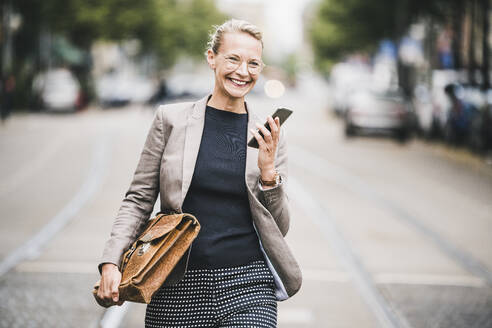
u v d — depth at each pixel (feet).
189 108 10.85
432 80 90.27
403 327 19.88
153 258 9.78
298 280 10.77
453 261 27.61
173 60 279.49
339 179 50.57
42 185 44.96
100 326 19.47
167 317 10.47
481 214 37.99
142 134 84.99
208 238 10.48
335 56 168.04
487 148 69.62
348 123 84.53
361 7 125.39
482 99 70.90
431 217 36.81
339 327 19.76
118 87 160.15
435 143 82.84
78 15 148.05
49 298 21.88
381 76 137.69
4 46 117.19
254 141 10.38
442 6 97.86
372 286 23.90
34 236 30.42
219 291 10.46
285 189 10.75
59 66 167.12
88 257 26.99
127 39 173.47
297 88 374.63
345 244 30.04
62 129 90.99
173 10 241.96
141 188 10.83
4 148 66.64
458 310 21.53
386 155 68.85
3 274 24.41
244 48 10.57
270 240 10.55
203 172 10.54
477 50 102.06
